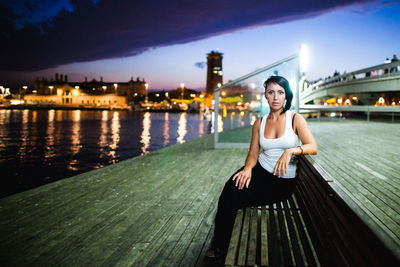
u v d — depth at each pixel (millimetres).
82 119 69875
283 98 2240
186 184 4824
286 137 2236
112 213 3500
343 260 1207
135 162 6840
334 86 36688
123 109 159750
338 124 18469
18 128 43000
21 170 16375
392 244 799
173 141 32531
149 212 3523
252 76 8781
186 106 166125
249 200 2277
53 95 173500
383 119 24828
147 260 2400
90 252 2555
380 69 27250
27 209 3664
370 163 5898
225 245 2135
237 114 9320
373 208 3307
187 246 2637
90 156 21703
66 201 3973
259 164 2383
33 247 2662
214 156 7629
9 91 167750
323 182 1552
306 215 2008
